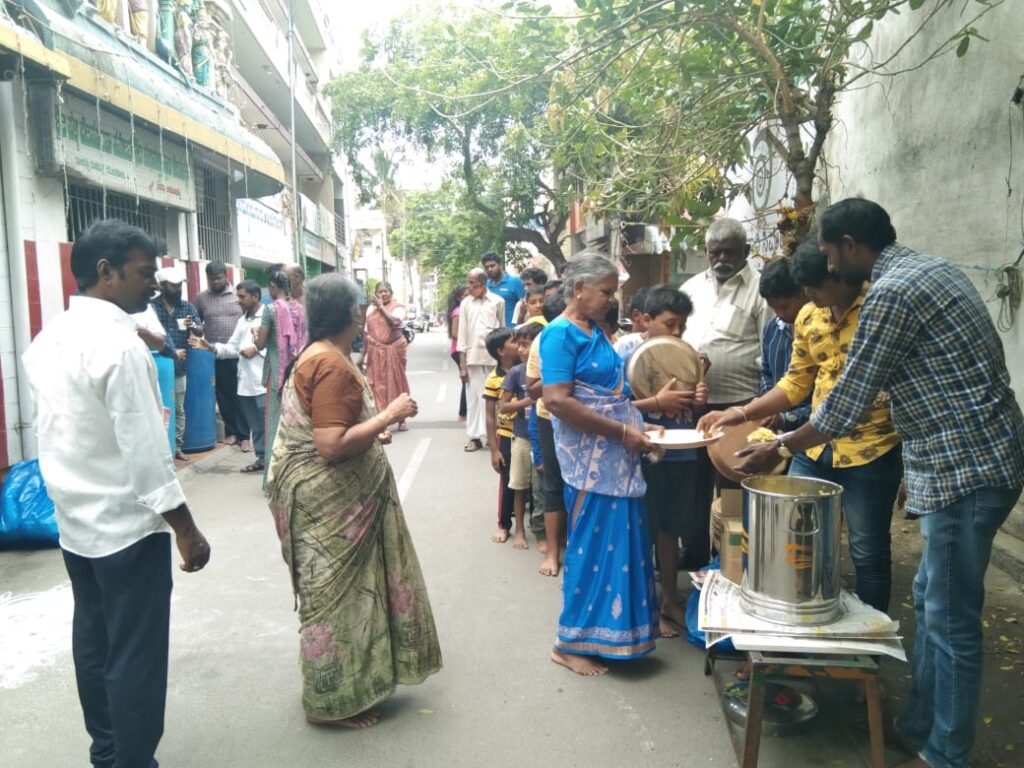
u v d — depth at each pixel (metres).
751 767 2.76
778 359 4.09
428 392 14.70
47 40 6.54
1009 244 4.67
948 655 2.64
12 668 3.75
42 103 6.72
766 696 3.24
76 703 3.44
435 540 5.71
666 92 5.68
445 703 3.42
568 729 3.20
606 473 3.55
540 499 5.46
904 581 4.61
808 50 5.01
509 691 3.51
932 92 5.46
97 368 2.49
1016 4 4.51
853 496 3.29
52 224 7.07
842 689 3.44
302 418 3.13
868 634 2.71
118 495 2.57
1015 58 4.56
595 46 4.54
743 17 4.83
